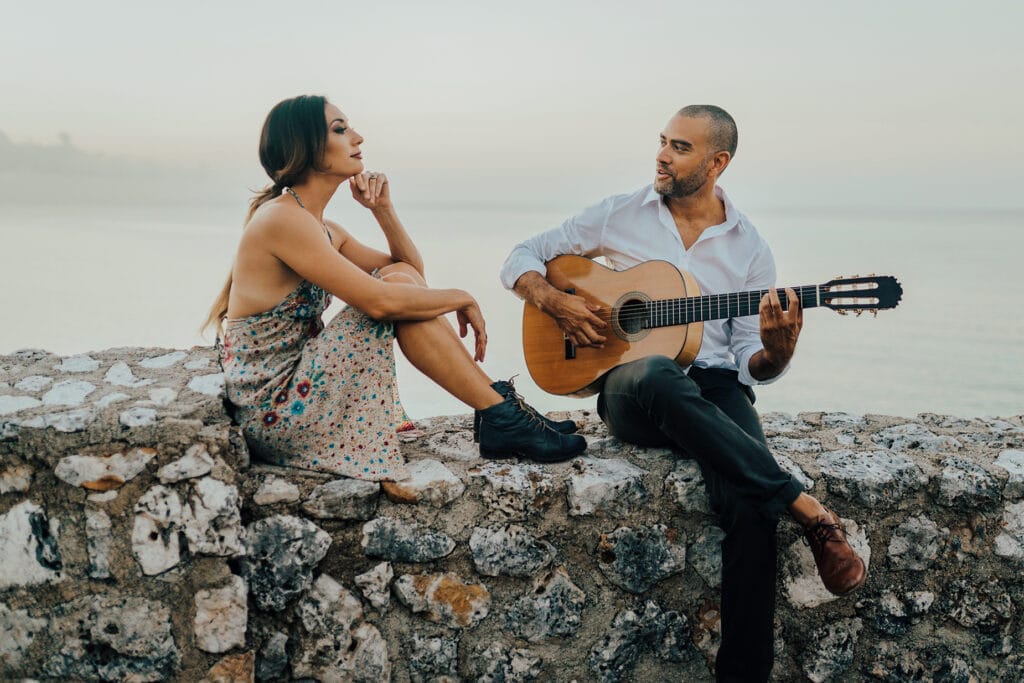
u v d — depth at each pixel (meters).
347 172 2.37
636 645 2.49
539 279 2.90
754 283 2.92
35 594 2.12
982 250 163.75
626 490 2.43
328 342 2.27
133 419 2.09
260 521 2.21
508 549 2.38
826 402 43.94
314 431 2.30
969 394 45.59
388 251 2.81
